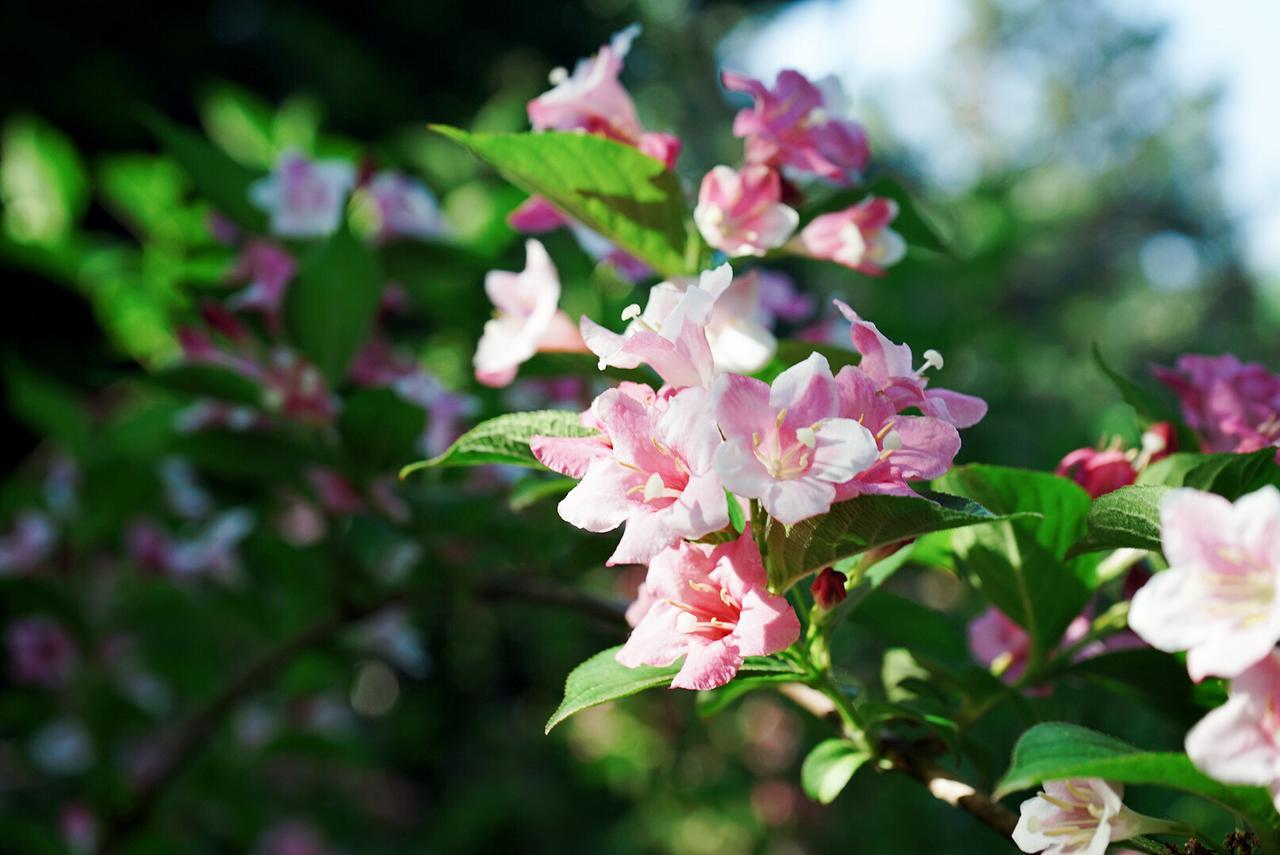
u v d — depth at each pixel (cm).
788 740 156
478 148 46
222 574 87
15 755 116
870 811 127
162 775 85
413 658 97
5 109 229
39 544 91
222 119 89
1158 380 48
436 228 73
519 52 300
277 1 264
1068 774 30
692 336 35
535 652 190
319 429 65
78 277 90
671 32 334
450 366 90
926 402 35
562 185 47
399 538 66
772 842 151
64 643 98
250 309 65
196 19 260
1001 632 49
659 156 48
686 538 35
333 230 62
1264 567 29
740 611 35
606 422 35
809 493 32
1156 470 41
